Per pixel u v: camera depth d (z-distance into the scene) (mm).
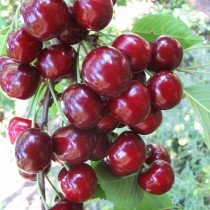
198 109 232
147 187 212
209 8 1139
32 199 951
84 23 182
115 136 212
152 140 904
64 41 192
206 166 855
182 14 1107
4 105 1009
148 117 200
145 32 235
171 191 809
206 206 798
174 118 910
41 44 190
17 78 193
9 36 190
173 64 206
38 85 198
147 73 207
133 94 182
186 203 800
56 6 176
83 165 196
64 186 195
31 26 176
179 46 208
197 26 1095
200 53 938
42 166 183
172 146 905
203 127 233
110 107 185
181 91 199
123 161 198
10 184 975
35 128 186
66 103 181
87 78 177
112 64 173
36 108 195
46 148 182
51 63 189
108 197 207
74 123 182
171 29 234
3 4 1159
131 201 213
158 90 195
